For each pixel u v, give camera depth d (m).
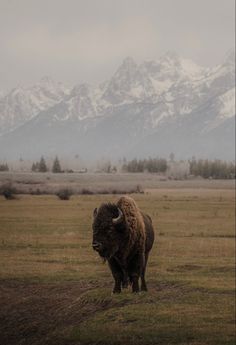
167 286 67.62
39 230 126.19
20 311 56.62
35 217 142.38
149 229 60.91
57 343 48.81
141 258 57.75
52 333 50.69
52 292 63.59
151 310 55.06
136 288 58.50
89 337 48.94
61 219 149.25
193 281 70.94
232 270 84.25
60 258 90.38
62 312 55.84
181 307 57.22
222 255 101.94
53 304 58.50
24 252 96.62
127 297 57.44
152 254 101.25
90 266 83.88
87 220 154.50
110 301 56.88
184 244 116.62
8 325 53.56
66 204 189.62
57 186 194.50
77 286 66.56
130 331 49.81
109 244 54.34
